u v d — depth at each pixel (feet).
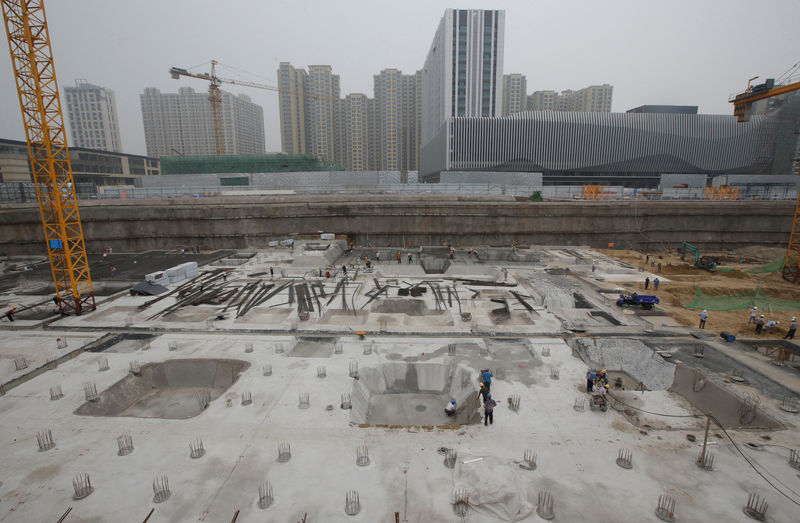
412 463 46.11
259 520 38.34
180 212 193.47
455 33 375.45
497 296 113.50
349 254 175.94
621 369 73.05
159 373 71.72
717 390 62.69
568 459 46.85
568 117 329.93
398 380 70.13
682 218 201.46
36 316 97.25
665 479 43.80
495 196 223.71
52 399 59.77
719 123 331.77
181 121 649.61
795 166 283.79
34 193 236.63
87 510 39.68
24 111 86.12
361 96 636.07
